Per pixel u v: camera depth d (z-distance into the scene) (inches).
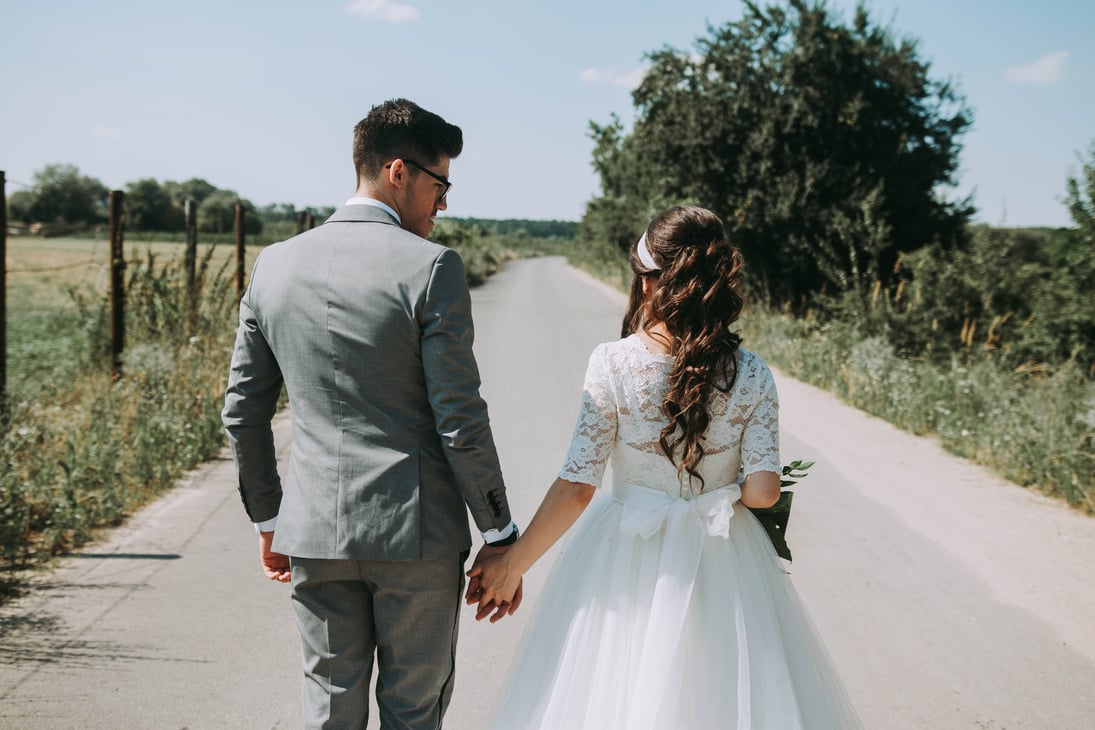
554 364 481.7
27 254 1238.9
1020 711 127.4
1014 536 207.0
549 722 83.3
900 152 776.3
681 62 821.9
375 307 81.5
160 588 166.9
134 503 217.8
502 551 86.6
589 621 85.0
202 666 136.0
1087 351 435.5
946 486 251.8
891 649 146.9
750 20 791.7
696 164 809.5
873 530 210.5
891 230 768.3
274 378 90.4
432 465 84.1
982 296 526.3
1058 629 156.1
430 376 81.3
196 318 386.9
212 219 1348.4
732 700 80.1
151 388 290.7
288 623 152.6
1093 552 196.4
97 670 133.7
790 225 770.2
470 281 1350.9
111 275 334.0
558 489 83.2
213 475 248.7
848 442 308.3
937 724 123.3
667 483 84.5
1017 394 333.4
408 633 85.2
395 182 88.1
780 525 91.9
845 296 564.1
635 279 89.1
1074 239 441.4
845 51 780.6
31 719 119.0
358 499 82.0
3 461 192.2
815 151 797.9
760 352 546.6
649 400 83.0
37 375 390.9
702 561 83.7
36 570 174.1
